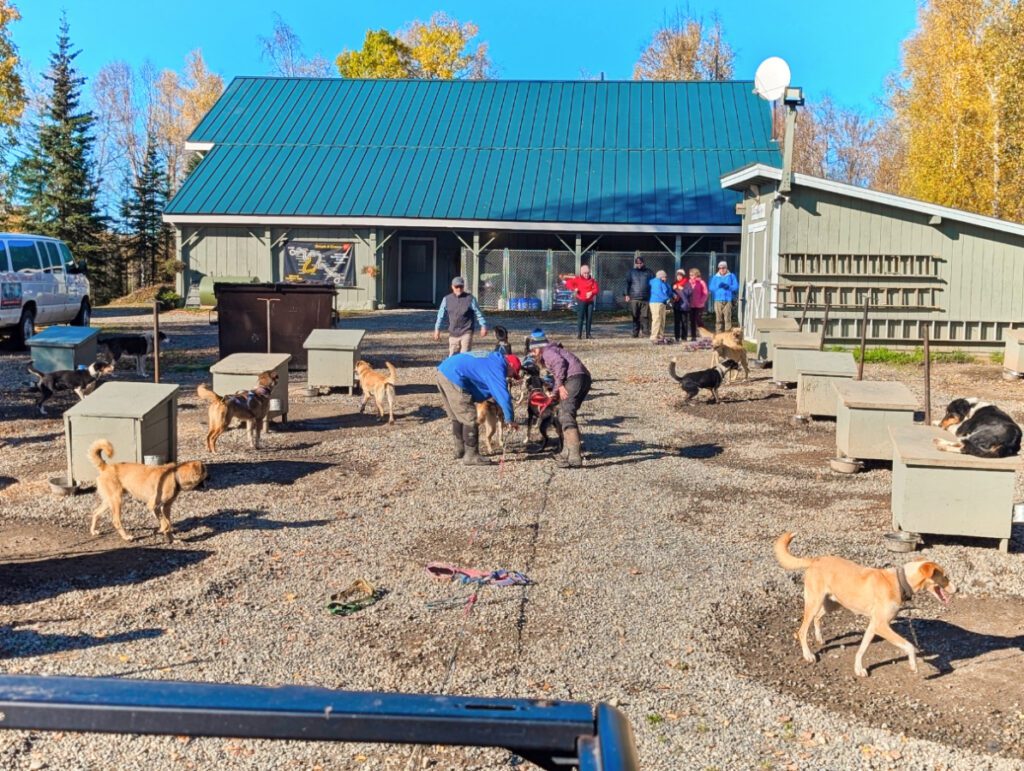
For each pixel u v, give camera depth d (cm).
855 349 2098
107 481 857
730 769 482
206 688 158
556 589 745
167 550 834
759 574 782
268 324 1842
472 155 3775
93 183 5106
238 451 1220
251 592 736
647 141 3847
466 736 151
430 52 5984
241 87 4200
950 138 3866
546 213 3431
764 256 2234
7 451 1235
